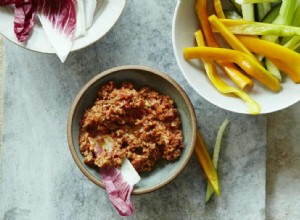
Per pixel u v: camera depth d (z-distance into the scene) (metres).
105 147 0.51
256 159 0.56
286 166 0.58
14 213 0.56
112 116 0.50
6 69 0.56
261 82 0.51
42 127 0.56
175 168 0.51
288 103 0.51
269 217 0.58
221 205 0.56
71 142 0.50
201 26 0.52
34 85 0.56
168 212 0.56
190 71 0.51
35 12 0.52
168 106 0.52
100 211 0.56
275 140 0.58
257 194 0.55
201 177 0.55
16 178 0.56
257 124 0.56
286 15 0.49
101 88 0.52
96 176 0.52
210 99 0.51
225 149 0.56
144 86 0.53
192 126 0.50
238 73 0.51
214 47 0.51
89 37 0.52
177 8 0.49
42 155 0.56
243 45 0.50
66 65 0.56
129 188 0.50
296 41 0.50
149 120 0.51
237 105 0.51
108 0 0.52
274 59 0.50
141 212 0.56
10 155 0.56
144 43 0.56
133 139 0.51
